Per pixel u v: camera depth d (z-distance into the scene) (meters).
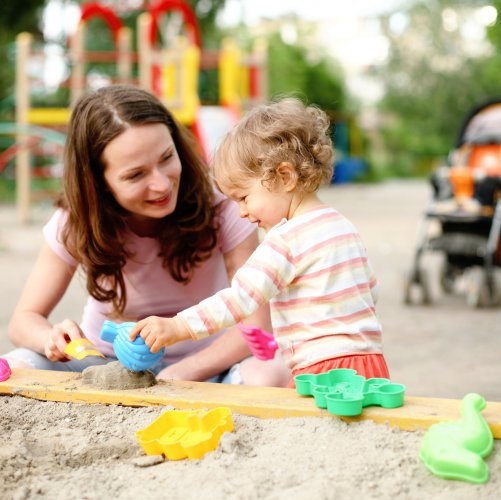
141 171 2.09
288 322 2.04
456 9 34.34
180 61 9.88
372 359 1.98
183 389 1.99
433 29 34.62
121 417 1.89
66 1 18.39
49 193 12.18
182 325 1.87
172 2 11.37
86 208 2.20
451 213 5.27
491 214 5.20
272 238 1.99
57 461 1.70
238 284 1.92
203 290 2.43
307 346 2.00
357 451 1.61
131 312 2.44
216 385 2.02
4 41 17.30
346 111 30.31
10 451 1.71
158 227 2.32
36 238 9.11
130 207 2.16
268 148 2.03
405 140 34.41
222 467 1.59
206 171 2.32
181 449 1.67
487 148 5.56
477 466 1.50
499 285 5.39
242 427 1.76
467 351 3.93
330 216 2.05
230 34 24.81
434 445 1.56
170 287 2.41
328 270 1.98
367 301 2.04
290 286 2.03
